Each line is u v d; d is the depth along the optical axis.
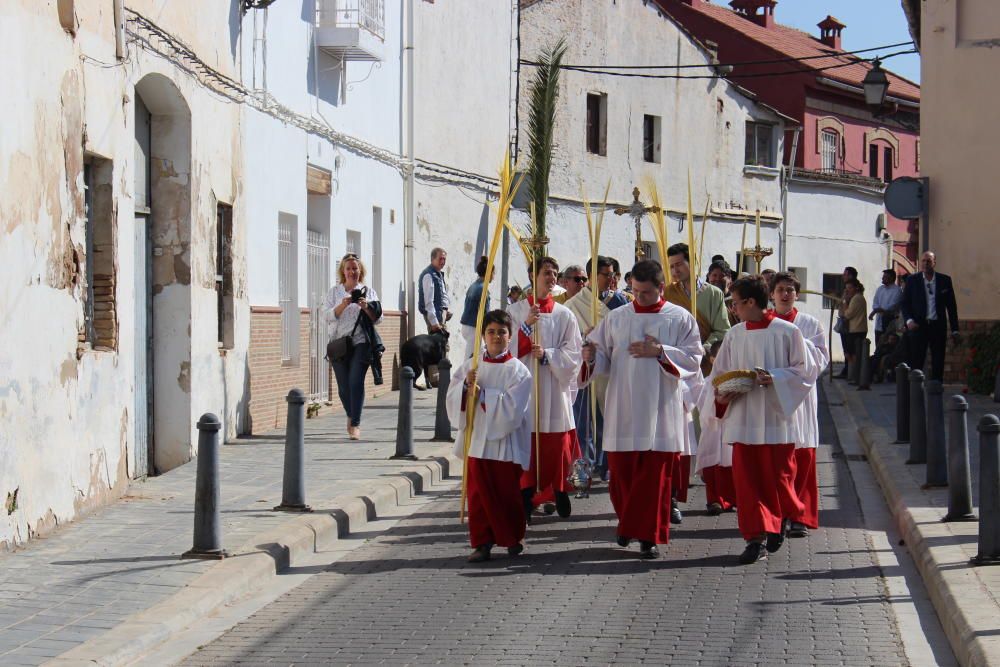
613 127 32.28
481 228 26.77
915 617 7.62
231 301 15.19
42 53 9.71
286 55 17.34
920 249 21.48
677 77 33.44
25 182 9.38
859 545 9.84
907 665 6.64
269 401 16.50
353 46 18.70
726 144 36.59
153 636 7.09
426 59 24.05
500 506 9.33
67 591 7.94
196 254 13.77
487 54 27.11
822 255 40.53
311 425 17.03
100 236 11.30
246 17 15.67
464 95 25.91
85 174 11.17
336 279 19.48
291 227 17.75
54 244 9.91
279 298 17.36
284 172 17.12
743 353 9.53
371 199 21.33
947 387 20.95
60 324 10.02
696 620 7.54
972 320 21.00
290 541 9.45
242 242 15.48
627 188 32.88
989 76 21.08
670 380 9.43
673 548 9.74
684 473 10.69
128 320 11.70
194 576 8.34
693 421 12.11
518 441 9.39
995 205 21.02
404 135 23.20
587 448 12.66
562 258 30.56
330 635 7.35
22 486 9.29
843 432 17.42
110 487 11.13
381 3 20.48
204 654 7.00
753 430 9.29
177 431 13.61
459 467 14.38
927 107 21.47
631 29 32.72
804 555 9.45
